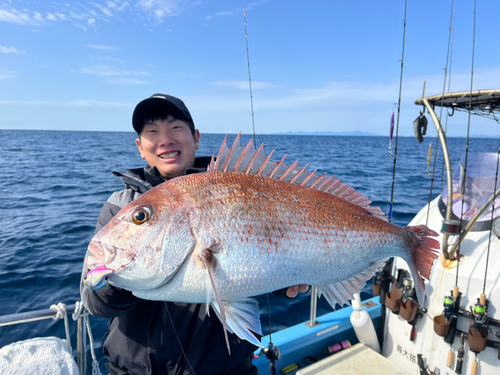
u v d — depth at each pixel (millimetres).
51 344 2119
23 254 7145
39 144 58938
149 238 1543
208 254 1562
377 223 2018
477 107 3072
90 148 49688
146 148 2078
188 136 2102
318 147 54750
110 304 1599
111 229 1560
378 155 38281
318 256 1819
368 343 3199
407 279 2695
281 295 1993
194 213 1603
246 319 1632
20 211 10906
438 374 2496
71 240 8055
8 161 28547
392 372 2809
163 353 1856
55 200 12586
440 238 2672
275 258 1702
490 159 2873
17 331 4473
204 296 1586
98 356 3889
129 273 1525
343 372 2857
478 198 2691
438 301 2500
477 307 2213
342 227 1896
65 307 2191
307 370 2896
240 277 1629
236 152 1851
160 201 1602
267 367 3076
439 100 2916
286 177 1930
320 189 1999
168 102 1941
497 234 2404
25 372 1896
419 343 2646
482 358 2271
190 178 1705
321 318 3600
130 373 1897
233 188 1708
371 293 5469
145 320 1861
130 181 1971
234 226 1639
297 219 1787
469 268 2389
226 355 1937
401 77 3090
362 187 14625
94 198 12953
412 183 15789
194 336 1862
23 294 5488
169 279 1562
